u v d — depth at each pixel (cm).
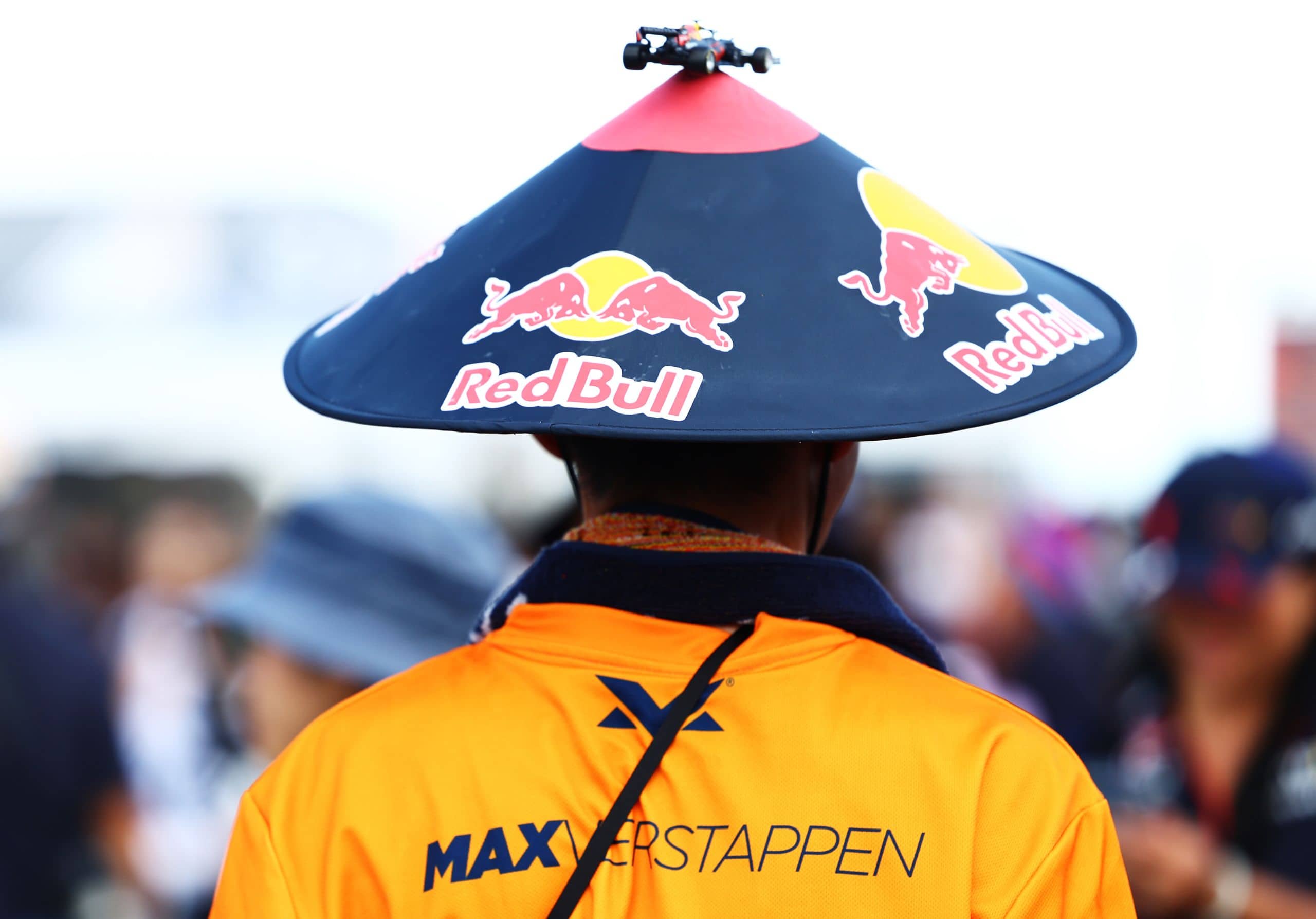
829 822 170
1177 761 387
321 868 179
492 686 187
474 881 172
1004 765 175
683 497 193
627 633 185
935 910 167
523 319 177
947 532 707
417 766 181
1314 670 371
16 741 538
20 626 550
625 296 175
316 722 193
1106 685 429
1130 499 1423
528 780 177
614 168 192
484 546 401
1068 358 180
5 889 538
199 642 573
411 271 199
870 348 172
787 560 187
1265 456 382
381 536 379
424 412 172
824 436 163
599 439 196
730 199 185
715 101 198
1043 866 170
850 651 187
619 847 171
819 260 180
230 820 460
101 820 554
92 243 1327
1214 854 375
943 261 186
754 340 171
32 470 1057
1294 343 1689
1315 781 369
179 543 800
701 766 174
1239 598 369
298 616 372
